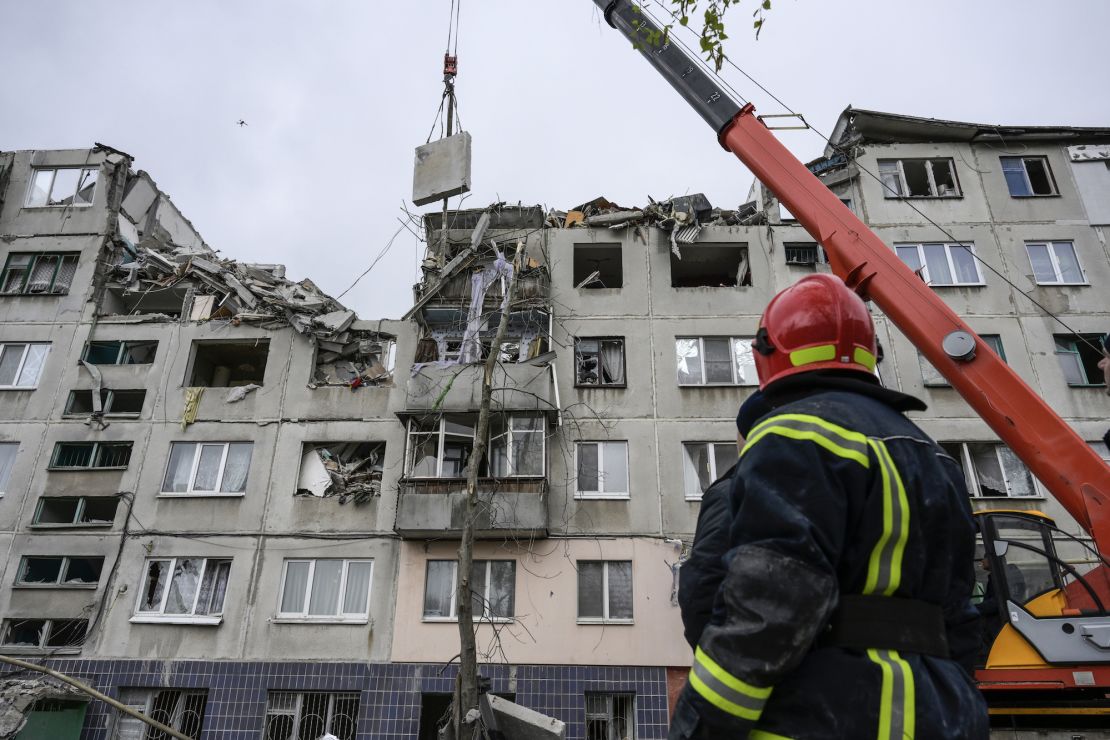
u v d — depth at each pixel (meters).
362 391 22.31
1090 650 7.42
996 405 5.95
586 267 25.50
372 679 19.02
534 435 20.83
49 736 18.30
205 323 23.39
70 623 20.17
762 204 25.83
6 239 24.80
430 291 22.64
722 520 1.91
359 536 20.53
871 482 1.57
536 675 18.83
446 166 23.17
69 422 22.30
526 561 19.95
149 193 27.88
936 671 1.51
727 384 22.09
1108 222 23.92
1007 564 8.18
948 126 24.81
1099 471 5.45
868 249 7.11
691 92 8.95
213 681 19.11
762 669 1.39
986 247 23.78
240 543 20.62
